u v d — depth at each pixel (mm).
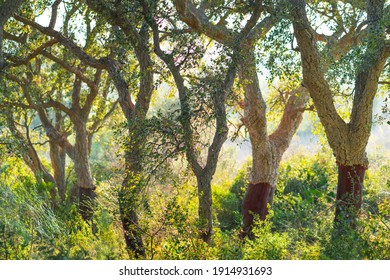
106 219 13500
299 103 17078
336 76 13102
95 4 12008
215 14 13656
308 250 10641
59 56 19406
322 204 13914
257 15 11734
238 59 11414
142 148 10852
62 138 19453
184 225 10398
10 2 12445
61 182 20703
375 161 23938
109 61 13422
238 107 17234
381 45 12438
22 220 11758
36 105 18562
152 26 11422
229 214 20344
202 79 10945
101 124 21953
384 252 10328
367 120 13664
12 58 15883
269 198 16750
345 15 15234
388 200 15570
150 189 11625
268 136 16938
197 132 10812
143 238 11766
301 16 12648
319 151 23047
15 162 19578
